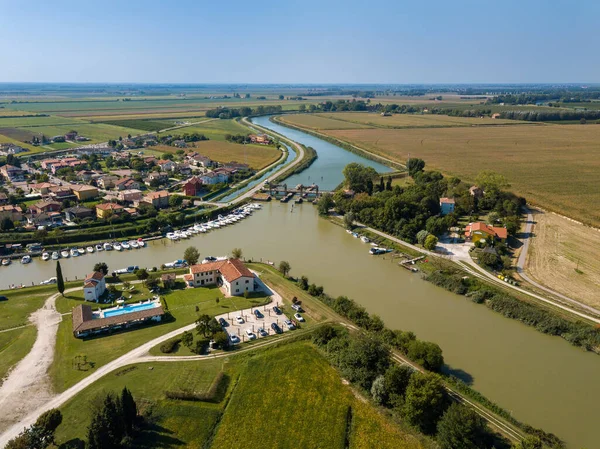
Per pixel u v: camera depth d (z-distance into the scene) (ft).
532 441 213.87
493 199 636.07
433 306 382.01
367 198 627.05
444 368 290.56
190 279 402.93
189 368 284.41
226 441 227.20
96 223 554.87
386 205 567.59
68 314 346.13
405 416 244.01
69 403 249.14
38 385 264.31
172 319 343.46
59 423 224.33
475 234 509.76
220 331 314.96
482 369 292.40
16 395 255.09
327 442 228.43
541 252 488.02
